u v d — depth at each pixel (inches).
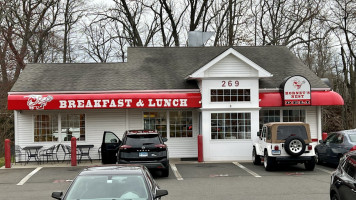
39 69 981.8
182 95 861.2
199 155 829.8
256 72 858.8
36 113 882.1
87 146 855.1
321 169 717.9
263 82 930.7
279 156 672.4
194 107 871.7
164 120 910.4
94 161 868.0
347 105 1592.0
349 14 1381.6
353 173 325.7
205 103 850.8
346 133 708.0
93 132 894.4
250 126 855.1
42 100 836.0
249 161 834.8
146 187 278.2
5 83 1493.6
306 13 1644.9
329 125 1585.9
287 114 933.2
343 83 1627.7
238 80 857.5
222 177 644.7
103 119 898.1
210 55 1067.9
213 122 852.0
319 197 479.2
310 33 1681.8
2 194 538.3
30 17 1641.2
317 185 558.9
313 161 677.9
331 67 1843.0
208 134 848.3
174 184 588.1
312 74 983.6
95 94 854.5
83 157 890.7
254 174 667.4
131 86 887.1
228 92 856.3
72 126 892.6
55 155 880.3
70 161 873.5
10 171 742.5
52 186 589.3
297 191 518.9
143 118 905.5
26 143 876.0
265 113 930.7
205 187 560.1
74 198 266.5
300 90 876.0
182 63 1024.9
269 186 558.6
